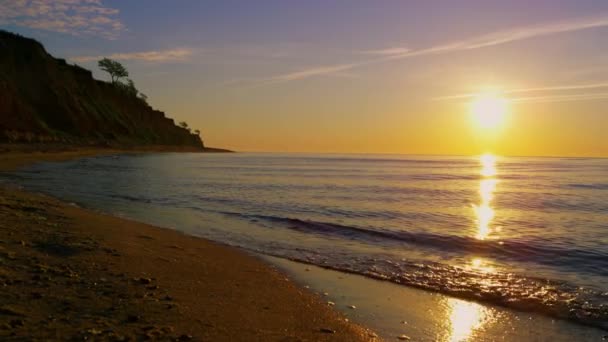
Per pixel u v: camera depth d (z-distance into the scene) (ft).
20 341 18.17
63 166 168.76
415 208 86.94
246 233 54.13
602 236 58.44
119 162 225.97
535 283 35.24
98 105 399.44
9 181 102.27
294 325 24.43
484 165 403.13
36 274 27.32
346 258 42.63
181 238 47.09
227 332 21.98
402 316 27.45
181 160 316.40
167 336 20.27
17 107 261.65
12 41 315.37
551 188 145.59
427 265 40.57
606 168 342.64
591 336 25.17
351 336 23.62
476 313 28.43
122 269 31.01
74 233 41.09
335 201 94.63
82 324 20.61
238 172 200.54
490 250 48.29
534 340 24.53
